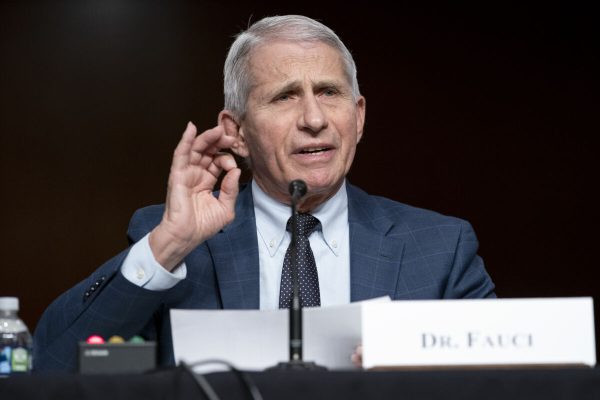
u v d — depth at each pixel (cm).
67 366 500
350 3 1417
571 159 1431
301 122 541
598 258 1424
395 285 544
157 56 1376
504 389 334
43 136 1378
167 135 1377
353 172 1405
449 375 335
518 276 1420
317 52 554
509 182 1423
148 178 1379
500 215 1420
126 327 500
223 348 424
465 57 1427
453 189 1415
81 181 1380
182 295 542
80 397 337
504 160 1424
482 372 336
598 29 1435
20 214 1378
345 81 556
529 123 1429
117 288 498
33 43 1377
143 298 498
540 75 1433
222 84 1377
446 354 367
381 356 364
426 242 562
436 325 368
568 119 1431
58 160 1380
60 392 338
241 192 593
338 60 557
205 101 1376
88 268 1380
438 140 1418
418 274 549
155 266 498
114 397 336
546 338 372
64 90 1376
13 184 1376
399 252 555
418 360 365
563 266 1424
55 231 1379
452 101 1422
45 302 1377
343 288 547
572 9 1436
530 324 372
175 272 509
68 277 1382
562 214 1425
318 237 558
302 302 539
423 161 1416
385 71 1417
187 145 516
